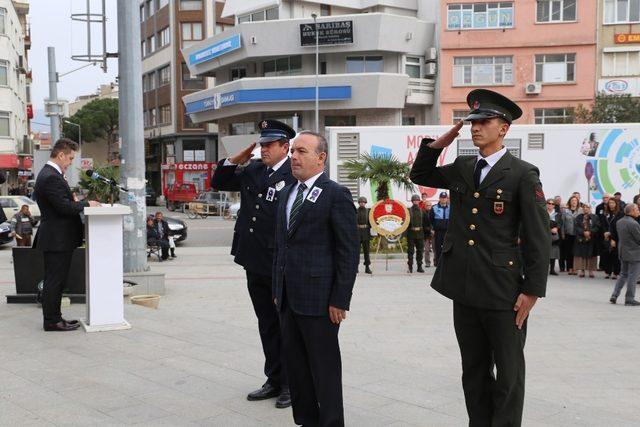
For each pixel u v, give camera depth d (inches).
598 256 577.0
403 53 1437.0
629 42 1375.5
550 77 1414.9
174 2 1945.1
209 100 1571.1
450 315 366.6
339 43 1400.1
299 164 153.8
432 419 173.2
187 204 1635.1
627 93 1376.7
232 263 648.4
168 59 2007.9
